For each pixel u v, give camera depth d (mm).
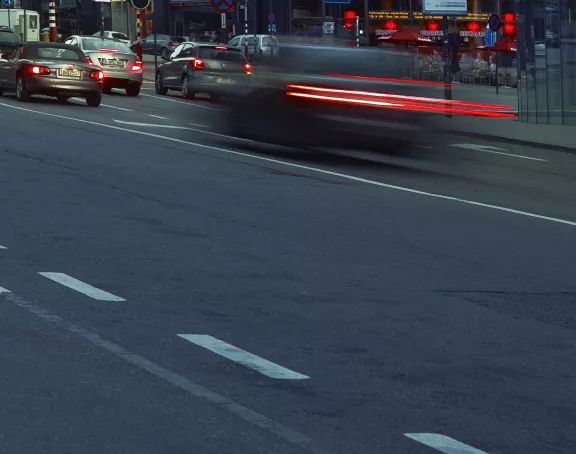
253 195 15508
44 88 31016
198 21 80312
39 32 71938
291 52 27250
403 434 5973
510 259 11805
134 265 10320
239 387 6691
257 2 75250
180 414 6129
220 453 5559
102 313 8383
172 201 14484
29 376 6684
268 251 11461
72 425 5875
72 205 13641
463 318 8961
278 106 27172
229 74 36031
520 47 32312
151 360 7168
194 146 21609
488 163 21922
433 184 17984
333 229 13094
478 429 6129
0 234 11516
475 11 72812
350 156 21594
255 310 8820
